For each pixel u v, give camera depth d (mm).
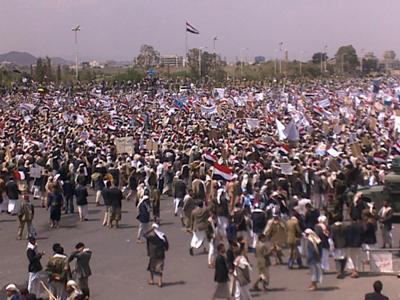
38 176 33188
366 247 20594
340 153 36219
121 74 141125
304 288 19078
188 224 26453
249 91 98438
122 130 49594
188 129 50531
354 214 23359
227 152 36531
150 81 116250
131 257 22844
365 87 111688
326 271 20781
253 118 58344
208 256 21875
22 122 56031
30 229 25422
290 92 95812
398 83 130625
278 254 21719
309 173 29719
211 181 26578
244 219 22391
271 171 29781
